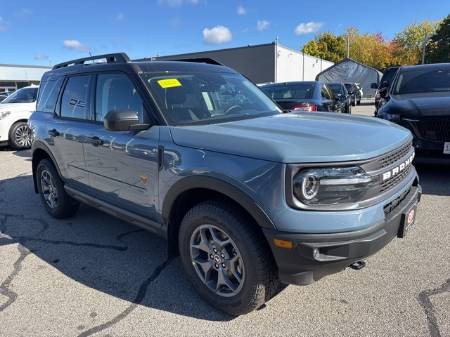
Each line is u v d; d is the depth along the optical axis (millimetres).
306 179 2270
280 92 8539
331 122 3133
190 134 2834
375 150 2461
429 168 6535
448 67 7305
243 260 2576
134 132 3221
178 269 3502
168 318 2789
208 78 3746
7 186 6625
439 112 5301
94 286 3254
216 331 2629
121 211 3570
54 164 4551
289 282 2471
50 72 4988
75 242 4164
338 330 2584
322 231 2271
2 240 4277
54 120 4508
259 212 2375
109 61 3938
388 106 6043
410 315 2697
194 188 2736
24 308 2963
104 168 3641
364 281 3145
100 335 2627
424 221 4309
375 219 2371
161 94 3248
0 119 10156
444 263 3379
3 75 48844
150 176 3096
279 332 2594
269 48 31531
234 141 2580
